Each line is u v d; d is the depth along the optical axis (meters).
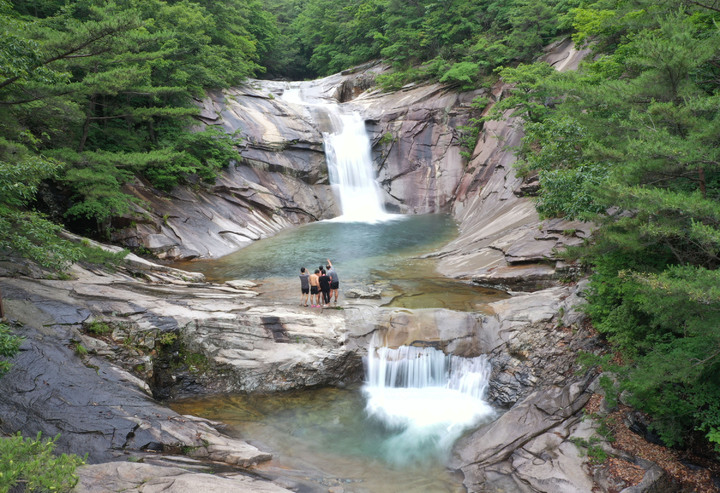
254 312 15.17
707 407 9.77
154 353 13.41
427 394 13.93
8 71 11.59
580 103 11.72
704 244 9.39
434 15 45.19
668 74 9.77
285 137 37.16
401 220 36.47
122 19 15.01
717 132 8.32
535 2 37.66
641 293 10.59
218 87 38.19
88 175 19.97
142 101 28.25
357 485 9.56
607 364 10.68
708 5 11.07
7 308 11.91
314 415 12.56
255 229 30.38
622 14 14.63
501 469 10.06
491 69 42.06
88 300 13.95
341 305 16.48
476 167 37.75
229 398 13.33
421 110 42.00
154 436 9.60
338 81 52.53
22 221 12.22
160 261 23.62
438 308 15.73
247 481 8.20
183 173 29.33
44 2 28.12
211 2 39.62
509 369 13.64
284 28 69.12
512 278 18.42
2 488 5.14
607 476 9.23
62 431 8.84
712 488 8.84
